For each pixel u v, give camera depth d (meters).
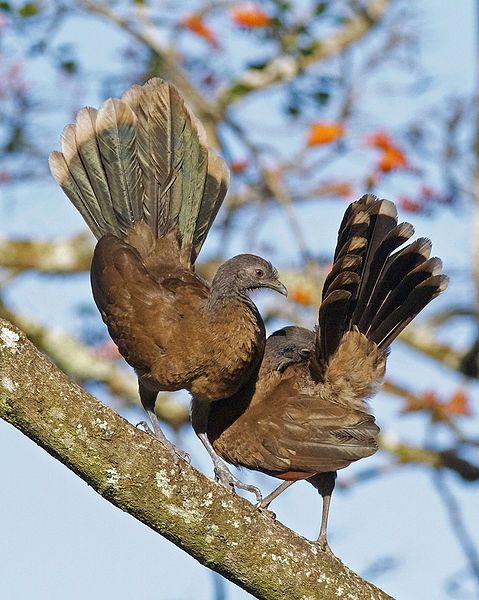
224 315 10.65
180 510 8.33
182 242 11.94
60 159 11.98
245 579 8.62
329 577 8.75
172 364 10.61
